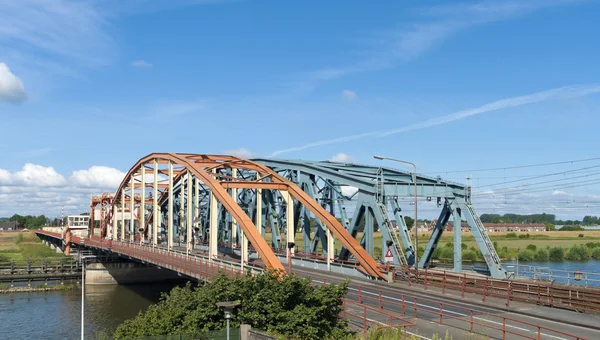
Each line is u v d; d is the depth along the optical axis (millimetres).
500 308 30297
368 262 42375
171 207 62938
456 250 44719
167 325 25734
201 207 79062
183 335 23625
